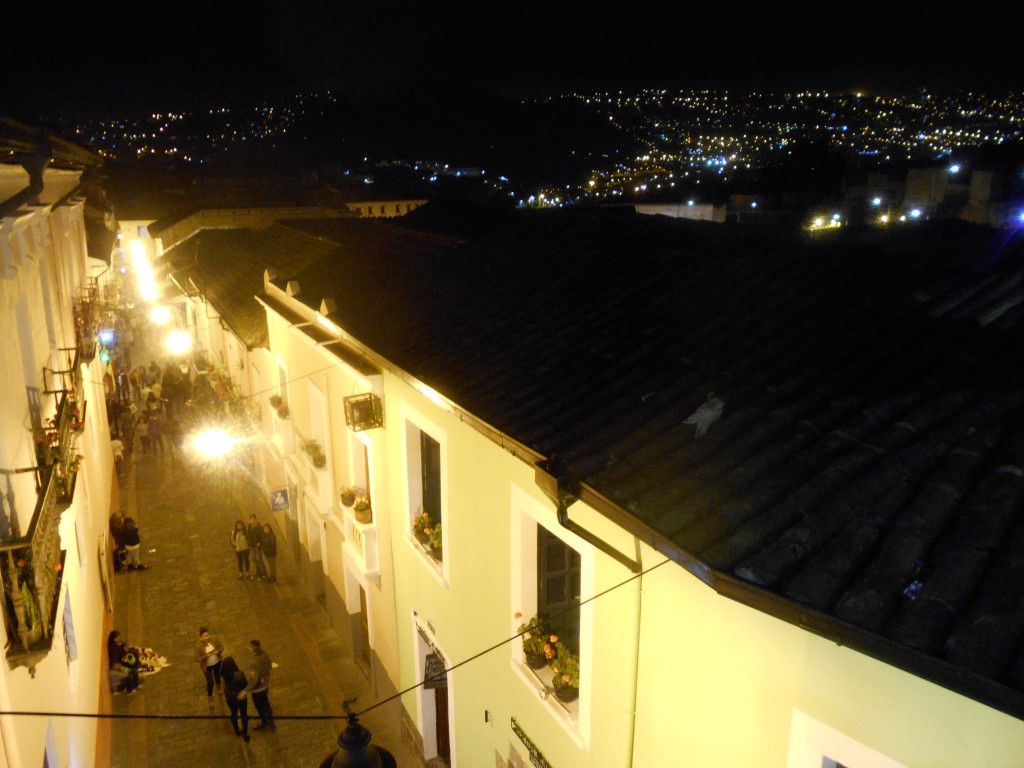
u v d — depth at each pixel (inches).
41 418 338.0
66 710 309.1
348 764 197.0
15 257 287.3
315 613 617.0
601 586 250.8
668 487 207.2
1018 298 254.7
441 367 334.6
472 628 350.9
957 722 148.3
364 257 606.9
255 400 786.2
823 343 255.6
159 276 1216.2
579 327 327.3
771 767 189.3
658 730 229.8
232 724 485.1
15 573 214.5
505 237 483.5
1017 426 188.2
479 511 327.6
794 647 179.0
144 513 782.5
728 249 352.5
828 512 175.8
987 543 153.9
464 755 380.8
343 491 498.9
